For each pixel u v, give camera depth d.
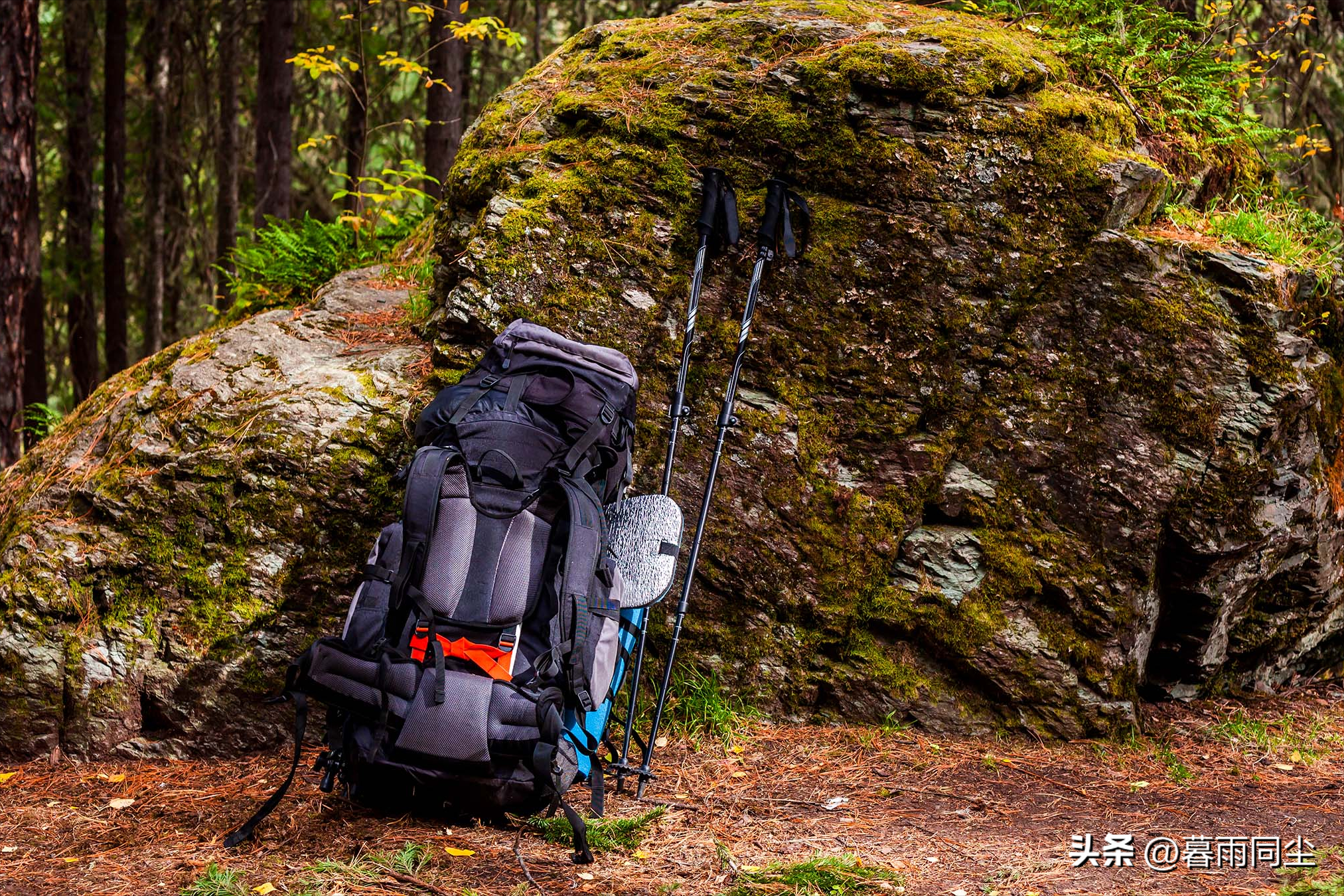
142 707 3.64
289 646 3.71
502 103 4.47
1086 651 3.87
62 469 4.01
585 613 2.94
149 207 14.09
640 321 3.98
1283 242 4.18
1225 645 4.34
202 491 3.77
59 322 15.74
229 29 12.91
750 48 4.22
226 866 2.80
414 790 2.93
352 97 11.64
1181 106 4.69
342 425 3.82
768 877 2.74
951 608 3.92
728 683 3.97
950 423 3.99
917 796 3.38
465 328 3.92
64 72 13.76
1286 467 3.96
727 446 3.99
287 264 5.61
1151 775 3.61
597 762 3.01
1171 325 3.83
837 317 3.99
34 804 3.24
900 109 3.94
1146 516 3.84
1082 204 3.90
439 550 2.95
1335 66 8.61
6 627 3.62
